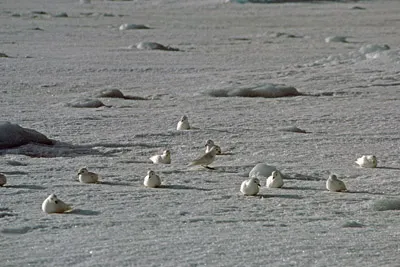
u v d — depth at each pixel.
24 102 22.22
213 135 17.23
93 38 45.75
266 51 39.69
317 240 8.73
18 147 15.28
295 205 10.79
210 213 10.16
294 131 18.05
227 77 28.97
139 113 20.50
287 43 44.44
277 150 15.70
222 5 82.56
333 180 11.87
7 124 15.65
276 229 9.30
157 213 10.08
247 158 14.75
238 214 10.15
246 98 23.92
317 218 10.01
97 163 14.00
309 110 21.55
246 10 76.44
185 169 13.55
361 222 9.84
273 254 8.10
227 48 41.06
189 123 18.83
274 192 11.74
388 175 13.30
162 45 40.03
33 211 10.10
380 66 31.47
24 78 27.22
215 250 8.22
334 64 32.78
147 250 8.20
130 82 27.39
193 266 7.65
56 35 46.88
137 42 43.66
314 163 14.38
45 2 85.25
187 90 25.64
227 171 13.55
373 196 11.51
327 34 50.88
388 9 77.62
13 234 8.91
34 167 13.45
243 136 17.23
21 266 7.63
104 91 23.80
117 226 9.32
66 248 8.25
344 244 8.55
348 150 15.85
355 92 25.31
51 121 18.80
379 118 20.19
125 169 13.50
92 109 21.14
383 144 16.67
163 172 13.17
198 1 87.81
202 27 56.44
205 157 13.51
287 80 28.23
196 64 33.25
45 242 8.51
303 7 80.38
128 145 15.97
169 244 8.45
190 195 11.30
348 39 47.09
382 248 8.42
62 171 13.17
